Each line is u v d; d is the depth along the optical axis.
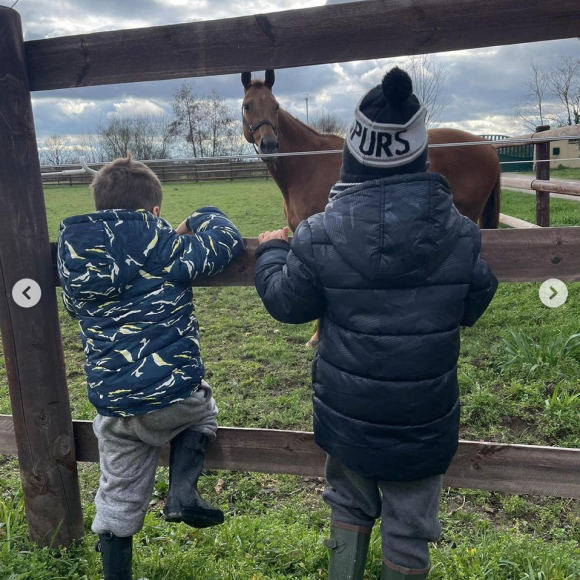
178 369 1.76
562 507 2.57
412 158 1.41
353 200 1.44
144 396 1.71
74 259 1.67
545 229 1.88
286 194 4.78
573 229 1.86
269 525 2.35
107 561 1.90
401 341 1.45
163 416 1.77
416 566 1.60
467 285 1.51
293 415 3.52
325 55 1.87
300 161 4.58
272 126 4.46
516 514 2.54
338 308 1.51
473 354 4.16
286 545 2.22
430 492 1.61
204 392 1.88
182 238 1.82
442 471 1.56
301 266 1.53
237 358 4.54
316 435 1.65
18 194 2.06
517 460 2.05
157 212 1.90
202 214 2.02
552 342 3.88
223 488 2.85
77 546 2.32
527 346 3.89
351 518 1.71
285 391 3.90
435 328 1.46
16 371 2.18
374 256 1.40
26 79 2.05
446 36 1.79
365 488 1.67
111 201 1.83
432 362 1.47
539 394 3.42
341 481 1.73
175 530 2.37
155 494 2.75
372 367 1.48
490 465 2.08
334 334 1.55
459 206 5.01
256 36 1.90
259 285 1.68
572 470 2.01
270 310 1.65
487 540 2.24
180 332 1.78
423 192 1.40
